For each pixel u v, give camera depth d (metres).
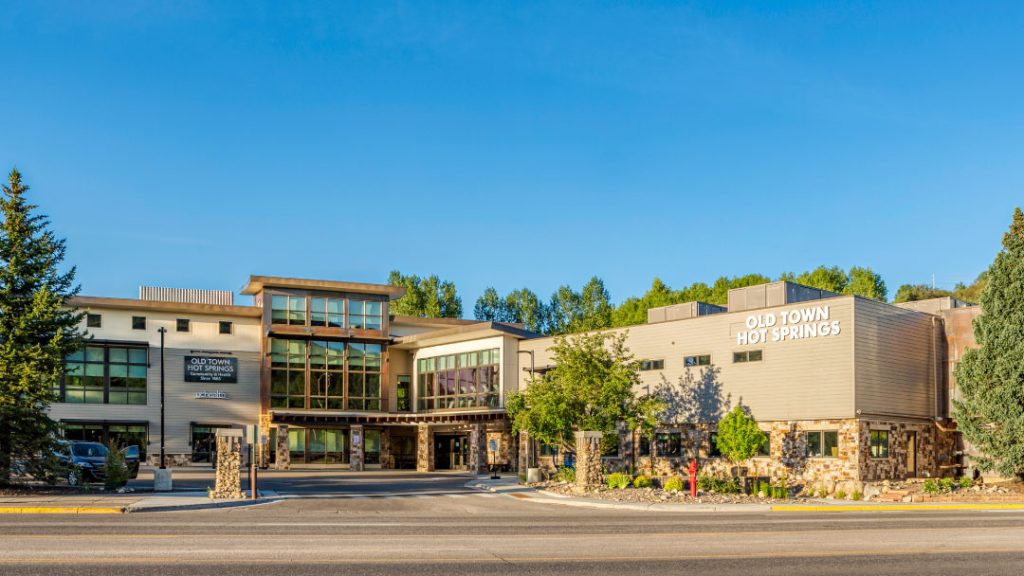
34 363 30.67
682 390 44.75
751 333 42.06
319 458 60.16
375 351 62.44
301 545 16.44
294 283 60.34
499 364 54.62
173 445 57.59
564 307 97.94
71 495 29.88
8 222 31.91
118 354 56.91
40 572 12.87
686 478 43.06
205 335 59.47
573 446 40.75
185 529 19.28
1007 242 35.66
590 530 20.06
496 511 27.06
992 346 35.03
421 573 13.27
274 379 59.25
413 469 62.22
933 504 30.17
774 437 40.53
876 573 13.68
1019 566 14.41
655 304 89.31
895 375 40.03
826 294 46.22
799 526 21.30
